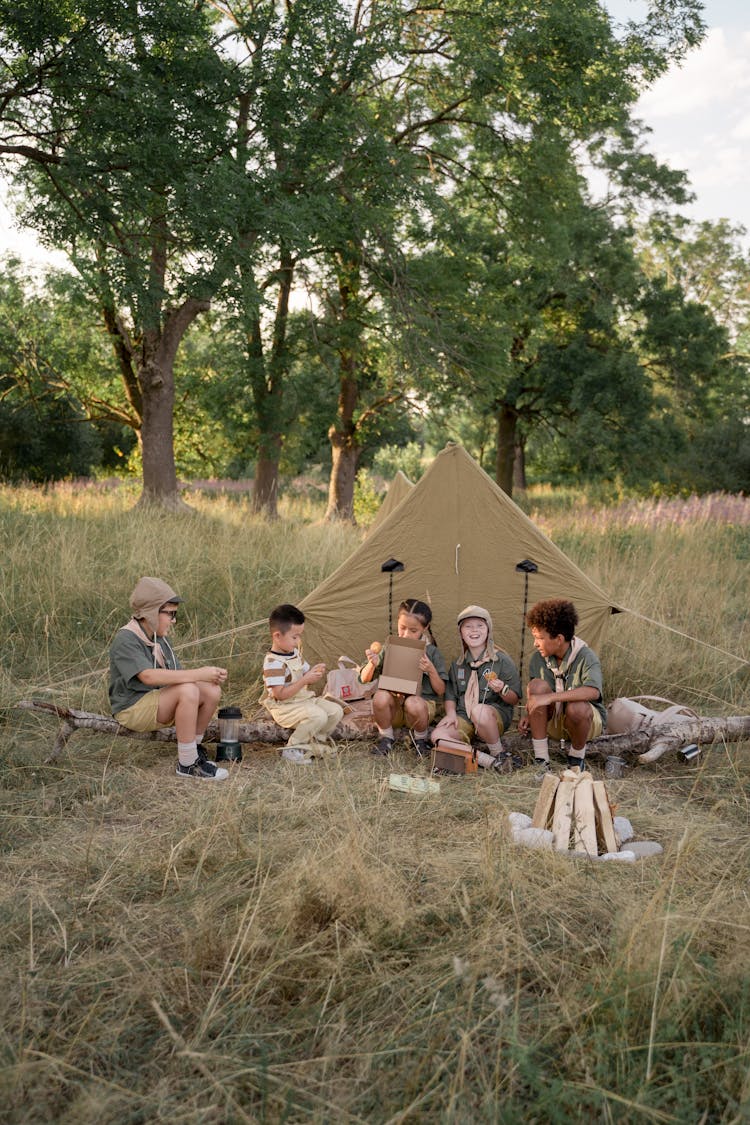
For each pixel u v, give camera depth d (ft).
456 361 59.11
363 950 10.04
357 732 18.58
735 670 22.84
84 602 26.40
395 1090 8.20
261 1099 8.15
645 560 36.40
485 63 49.65
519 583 20.97
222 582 28.89
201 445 80.18
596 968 9.59
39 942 10.64
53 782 16.16
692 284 140.97
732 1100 7.90
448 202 59.93
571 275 84.38
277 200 43.32
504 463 95.96
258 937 10.14
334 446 69.31
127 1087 8.32
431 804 14.85
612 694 22.52
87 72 38.14
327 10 44.73
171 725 17.13
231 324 45.70
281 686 17.93
